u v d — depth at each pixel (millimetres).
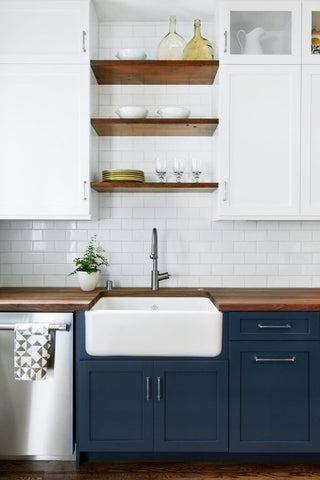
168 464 2166
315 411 2072
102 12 2516
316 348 2062
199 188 2432
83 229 2672
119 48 2650
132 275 2674
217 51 2400
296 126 2312
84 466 2137
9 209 2334
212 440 2064
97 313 2025
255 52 2326
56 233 2666
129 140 2660
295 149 2314
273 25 2344
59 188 2332
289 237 2672
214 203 2516
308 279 2672
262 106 2307
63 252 2666
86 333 2053
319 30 2383
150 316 2021
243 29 2338
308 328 2062
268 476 2066
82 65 2322
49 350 2021
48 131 2326
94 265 2514
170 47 2451
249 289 2586
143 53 2361
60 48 2322
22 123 2324
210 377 2062
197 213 2670
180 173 2434
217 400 2064
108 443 2062
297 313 2061
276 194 2322
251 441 2068
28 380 2037
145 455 2186
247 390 2066
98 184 2346
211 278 2672
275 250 2672
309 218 2338
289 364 2066
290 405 2068
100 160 2660
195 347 2033
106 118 2449
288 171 2320
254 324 2064
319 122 2322
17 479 2021
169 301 2457
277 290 2533
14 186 2332
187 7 2465
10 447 2053
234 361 2061
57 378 2041
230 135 2311
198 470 2111
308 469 2133
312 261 2672
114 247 2674
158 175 2424
